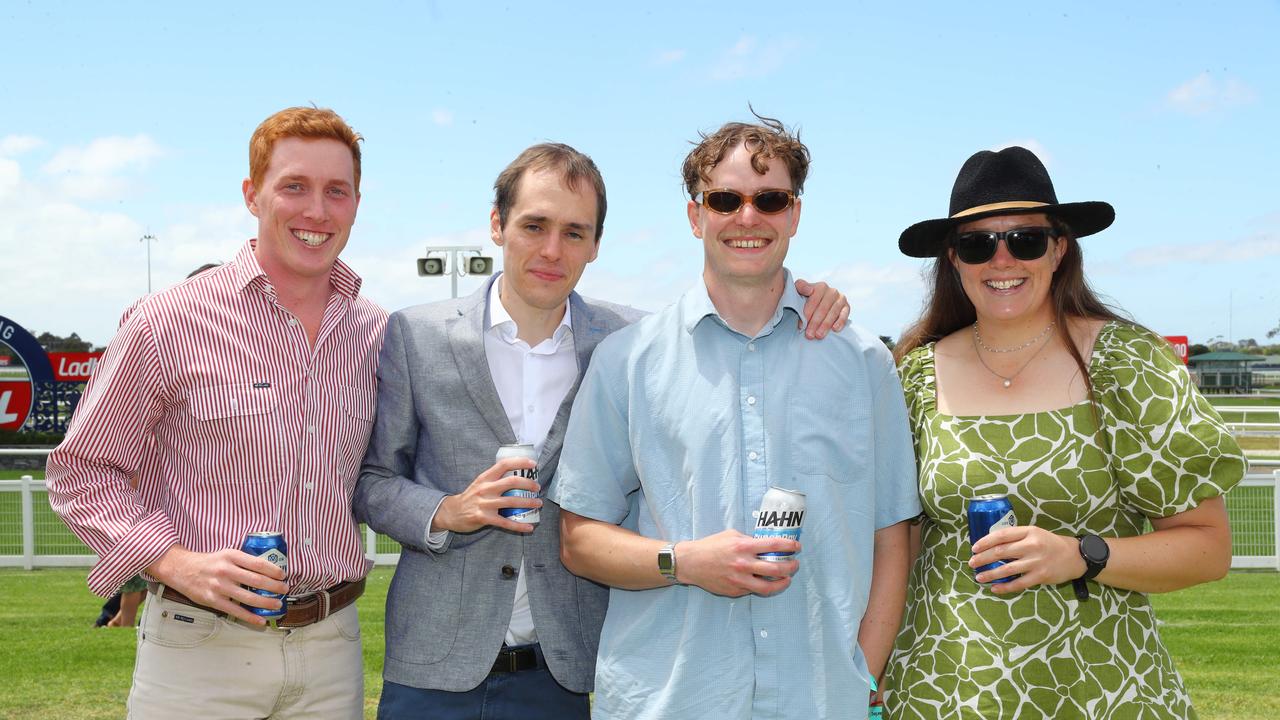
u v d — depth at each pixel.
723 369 2.60
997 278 2.80
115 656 6.12
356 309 3.09
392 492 2.94
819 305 2.68
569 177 2.86
